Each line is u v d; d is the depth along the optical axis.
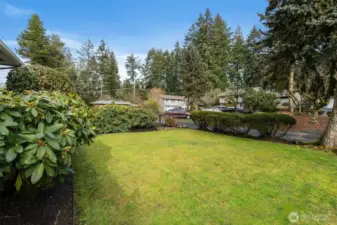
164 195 2.33
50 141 1.38
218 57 27.98
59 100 1.90
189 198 2.26
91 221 1.81
